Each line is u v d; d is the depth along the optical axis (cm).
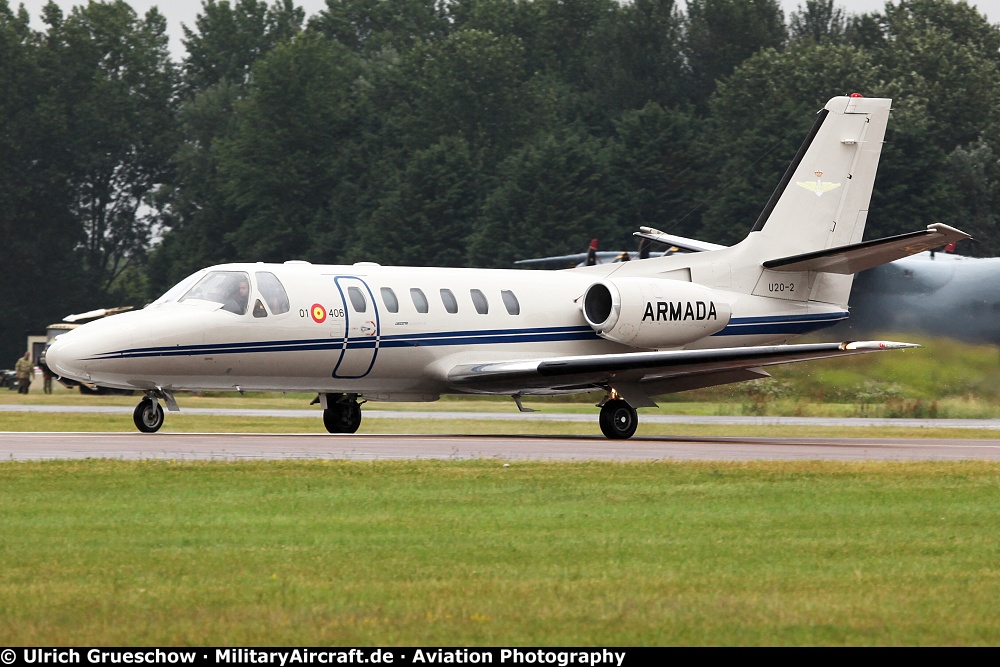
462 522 4934
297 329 9319
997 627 3409
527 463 7000
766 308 11081
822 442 10144
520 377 9812
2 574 3944
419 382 10031
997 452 8912
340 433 10412
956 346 16625
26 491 5647
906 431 12162
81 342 8706
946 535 4781
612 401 10044
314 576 3950
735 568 4134
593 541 4566
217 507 5241
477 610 3534
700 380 10038
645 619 3456
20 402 18112
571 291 10694
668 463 7100
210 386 9212
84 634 3288
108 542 4459
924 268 16762
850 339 16725
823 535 4753
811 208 11288
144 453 7519
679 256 11062
